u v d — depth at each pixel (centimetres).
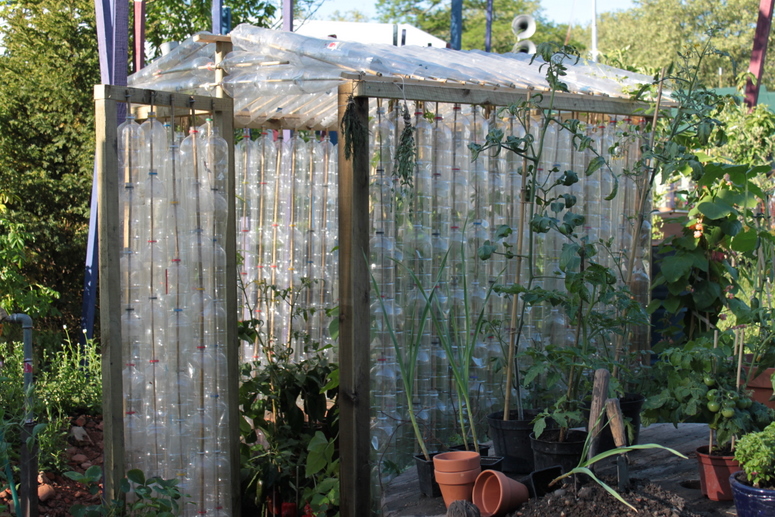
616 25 3534
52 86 827
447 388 396
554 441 323
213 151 378
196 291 370
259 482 448
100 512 333
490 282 411
